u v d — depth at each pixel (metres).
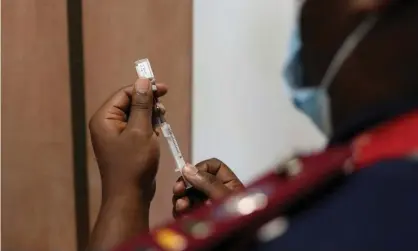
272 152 1.05
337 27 0.45
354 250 0.39
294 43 0.52
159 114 0.80
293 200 0.43
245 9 1.01
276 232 0.42
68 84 1.09
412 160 0.41
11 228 1.17
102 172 0.73
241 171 1.06
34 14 1.08
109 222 0.69
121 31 1.05
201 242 0.42
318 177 0.43
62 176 1.13
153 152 0.73
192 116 1.06
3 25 1.09
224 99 1.05
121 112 0.76
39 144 1.12
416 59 0.43
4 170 1.15
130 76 1.06
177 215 0.80
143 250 0.44
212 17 1.02
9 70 1.10
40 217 1.15
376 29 0.43
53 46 1.08
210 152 1.07
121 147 0.72
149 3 1.03
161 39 1.04
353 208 0.41
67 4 1.06
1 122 1.13
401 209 0.40
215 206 0.45
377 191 0.41
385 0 0.43
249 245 0.42
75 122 1.10
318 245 0.40
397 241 0.39
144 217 0.72
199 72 1.04
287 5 0.99
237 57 1.03
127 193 0.71
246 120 1.05
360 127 0.45
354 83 0.45
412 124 0.42
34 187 1.15
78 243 1.14
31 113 1.12
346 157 0.44
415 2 0.43
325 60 0.46
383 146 0.43
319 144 1.02
